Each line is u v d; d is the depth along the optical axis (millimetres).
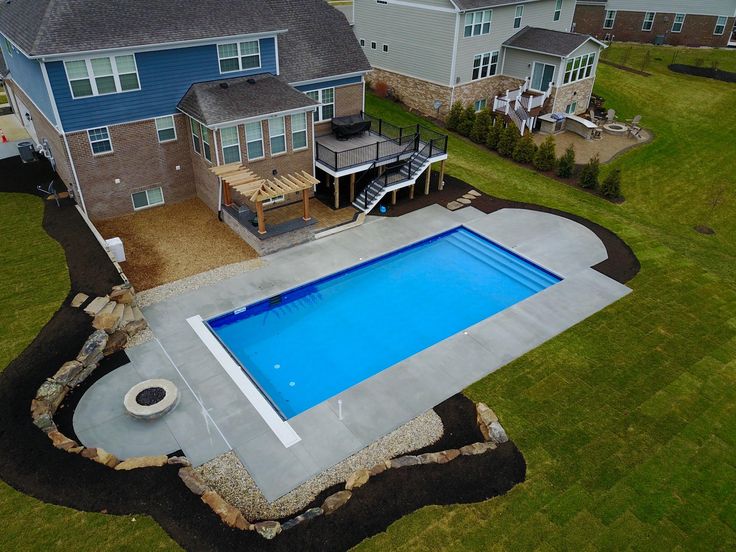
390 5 33219
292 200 23781
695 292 19406
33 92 21859
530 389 14898
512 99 32938
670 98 38906
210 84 21766
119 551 10289
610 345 16656
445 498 11758
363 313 18516
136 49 19406
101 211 21797
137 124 20953
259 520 11336
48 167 25094
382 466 12312
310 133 22750
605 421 13945
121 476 11656
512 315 17953
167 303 17656
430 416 13992
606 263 20984
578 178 28312
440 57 32094
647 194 27641
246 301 17938
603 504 11812
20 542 10383
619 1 49125
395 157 24172
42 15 18812
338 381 15711
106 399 14070
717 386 15219
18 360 14367
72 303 16297
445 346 16500
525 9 34250
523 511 11578
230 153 20953
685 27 47812
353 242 21766
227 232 21828
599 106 37250
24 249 18812
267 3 25078
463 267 21109
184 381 14742
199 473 12195
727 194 28047
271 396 15062
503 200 25672
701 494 12148
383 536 10938
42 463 11875
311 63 24797
